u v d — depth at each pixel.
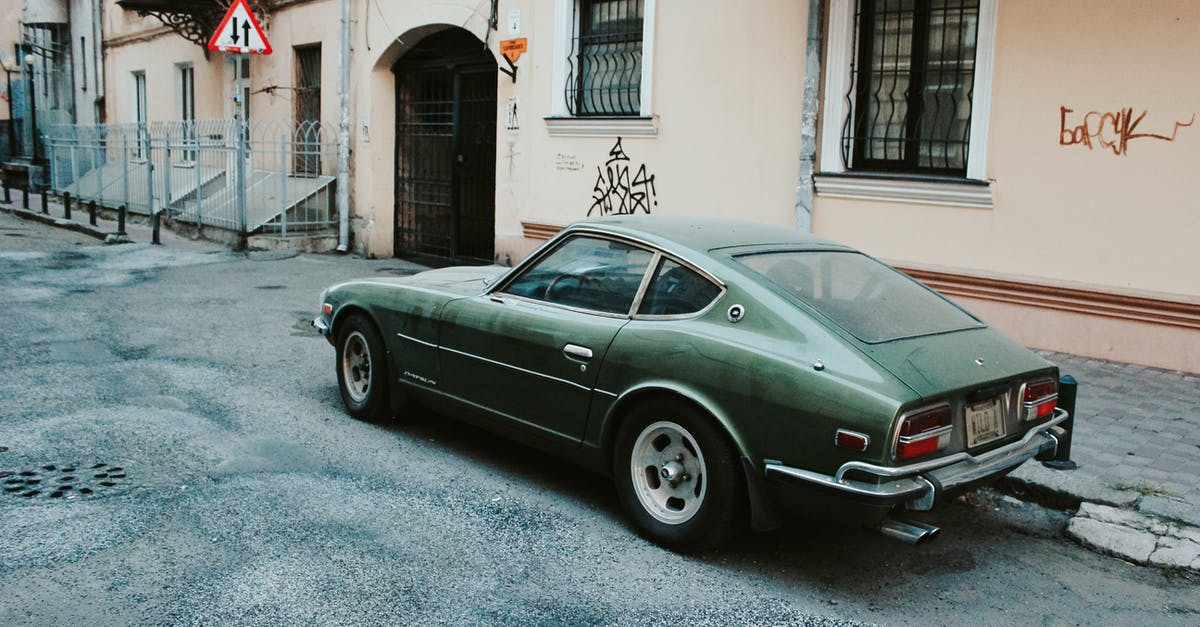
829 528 4.54
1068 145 7.30
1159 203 6.93
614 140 10.52
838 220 8.62
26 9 24.55
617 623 3.51
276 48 16.19
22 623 3.30
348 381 6.05
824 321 3.89
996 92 7.61
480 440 5.70
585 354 4.42
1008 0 7.48
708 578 3.93
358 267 13.09
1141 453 5.39
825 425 3.60
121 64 22.27
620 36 10.55
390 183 14.42
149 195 16.58
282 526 4.25
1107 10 7.01
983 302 7.91
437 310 5.29
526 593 3.72
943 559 4.25
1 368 6.93
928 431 3.57
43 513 4.27
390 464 5.18
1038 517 4.76
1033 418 4.15
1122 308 7.21
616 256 4.61
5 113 27.56
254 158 16.86
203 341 8.16
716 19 9.39
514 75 11.65
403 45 13.55
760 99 9.10
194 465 5.02
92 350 7.65
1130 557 4.26
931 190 7.95
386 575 3.81
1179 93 6.76
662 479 4.18
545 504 4.69
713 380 3.91
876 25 8.41
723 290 4.12
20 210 18.95
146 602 3.50
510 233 12.00
